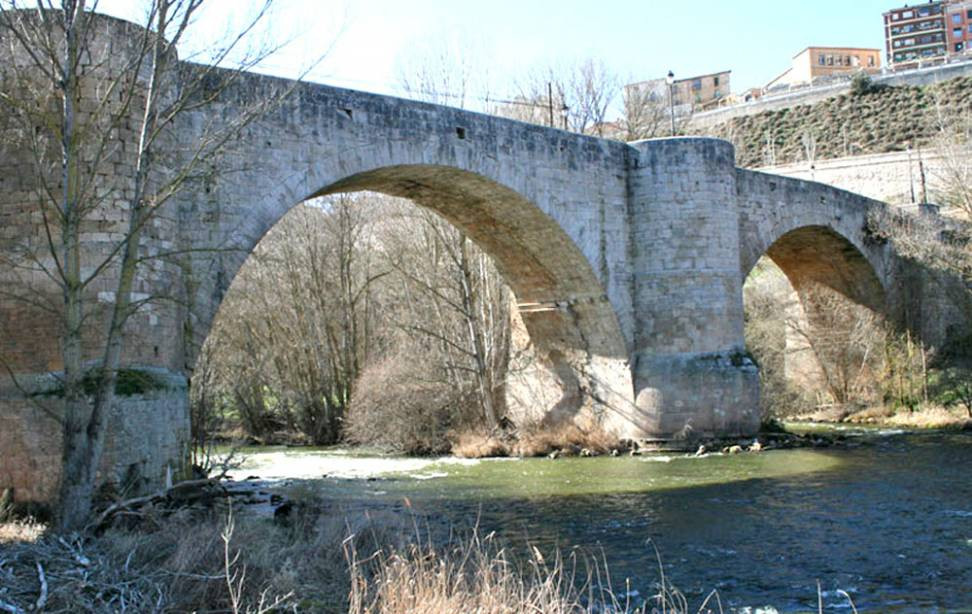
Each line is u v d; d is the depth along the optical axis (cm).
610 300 2567
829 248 3575
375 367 3186
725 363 2578
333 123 1961
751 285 4497
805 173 5625
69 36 1164
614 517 1591
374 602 871
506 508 1702
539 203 2402
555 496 1838
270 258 3419
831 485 1875
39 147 1377
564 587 1117
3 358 1383
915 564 1219
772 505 1670
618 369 2652
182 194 1692
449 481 2116
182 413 1534
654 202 2614
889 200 5156
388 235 3494
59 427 1338
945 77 6462
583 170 2530
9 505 1304
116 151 1426
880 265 3609
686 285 2580
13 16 1330
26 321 1387
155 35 1328
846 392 3616
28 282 1391
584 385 2781
